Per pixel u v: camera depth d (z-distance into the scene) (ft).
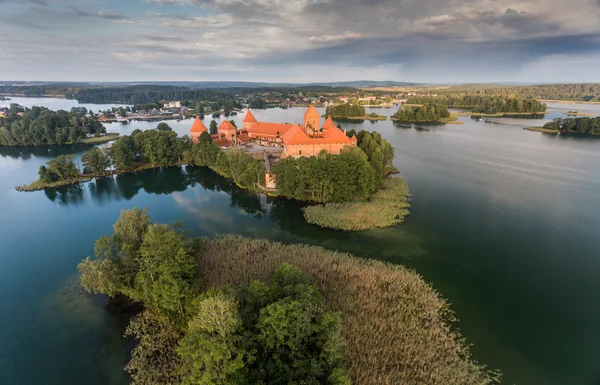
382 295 208.33
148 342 182.09
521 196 399.44
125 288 206.28
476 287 229.45
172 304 183.93
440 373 156.04
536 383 159.02
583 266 255.70
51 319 204.23
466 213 349.00
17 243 304.30
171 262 191.52
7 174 522.06
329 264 241.35
